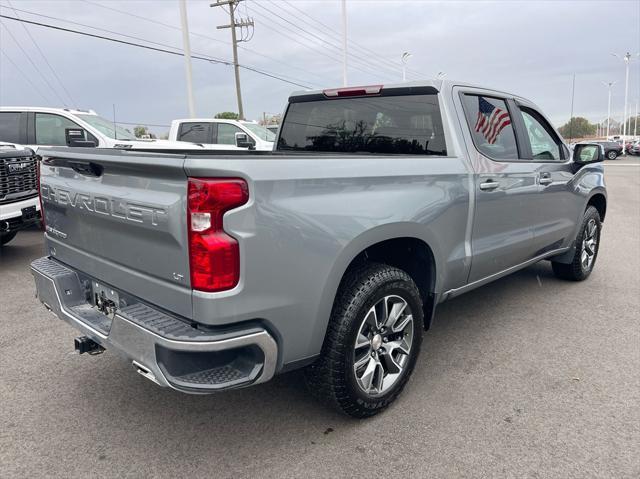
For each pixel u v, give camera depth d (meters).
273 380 3.46
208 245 2.10
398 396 3.20
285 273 2.33
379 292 2.77
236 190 2.13
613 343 4.01
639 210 11.88
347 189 2.62
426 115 3.56
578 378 3.44
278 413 3.05
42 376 3.50
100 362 3.72
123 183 2.48
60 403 3.16
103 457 2.65
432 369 3.58
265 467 2.57
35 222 6.45
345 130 4.05
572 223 5.04
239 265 2.18
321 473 2.52
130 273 2.53
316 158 2.49
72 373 3.55
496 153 3.86
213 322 2.17
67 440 2.79
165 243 2.28
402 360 3.08
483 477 2.48
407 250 3.33
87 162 2.66
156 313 2.38
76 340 2.83
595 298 5.07
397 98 3.71
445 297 3.56
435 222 3.16
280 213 2.28
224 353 2.31
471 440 2.76
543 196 4.38
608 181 20.75
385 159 2.87
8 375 3.52
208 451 2.70
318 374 2.72
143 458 2.64
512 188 3.91
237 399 3.21
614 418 2.96
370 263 2.90
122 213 2.45
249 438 2.81
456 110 3.53
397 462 2.59
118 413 3.05
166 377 2.20
